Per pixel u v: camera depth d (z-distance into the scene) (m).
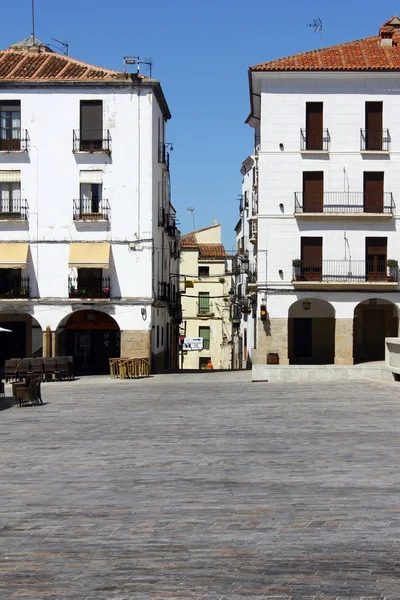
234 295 63.44
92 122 40.47
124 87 40.28
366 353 44.72
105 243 40.22
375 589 6.96
